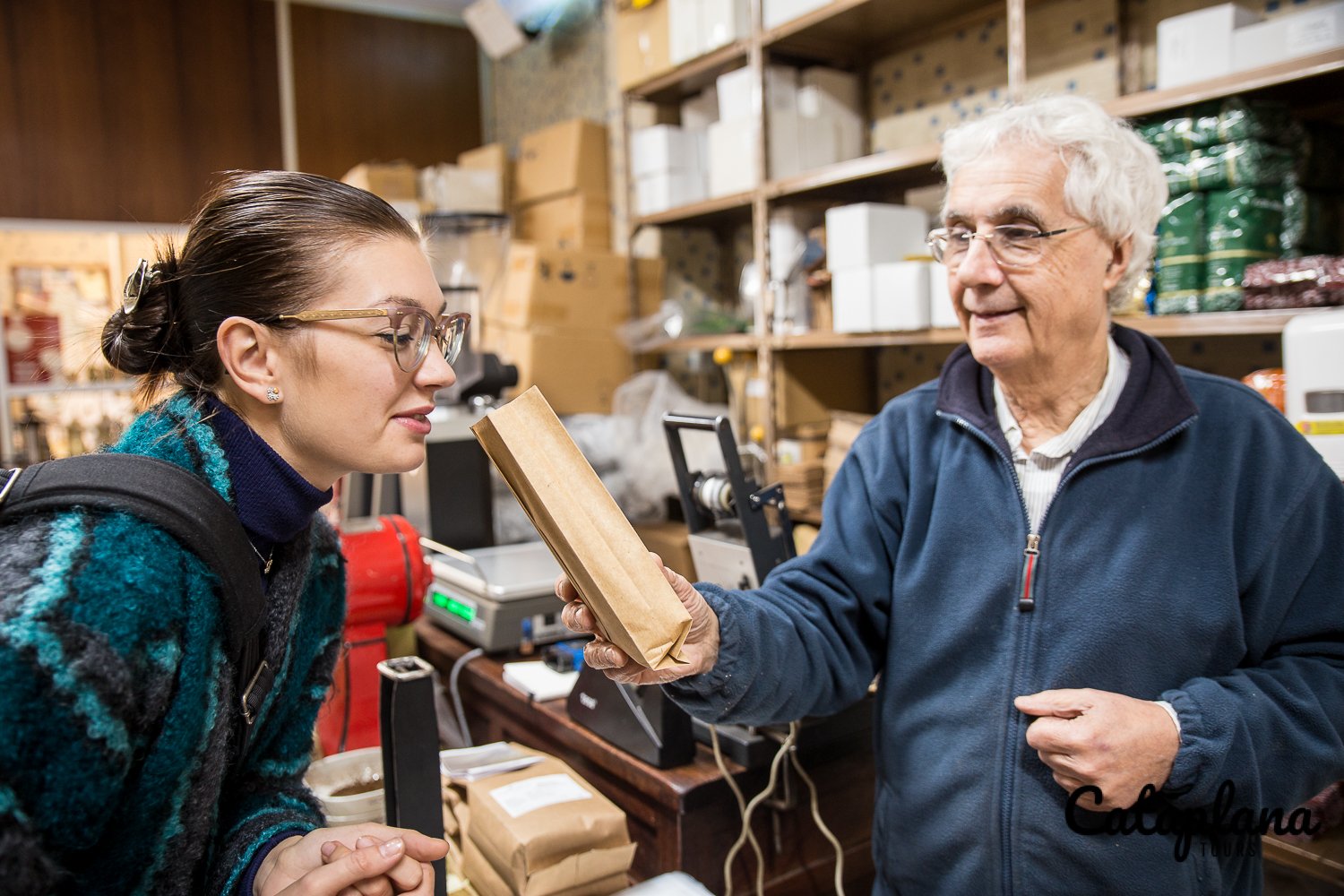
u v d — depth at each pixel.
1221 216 1.62
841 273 2.31
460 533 2.18
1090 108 1.07
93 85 3.41
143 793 0.66
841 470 1.27
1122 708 0.93
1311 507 1.02
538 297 2.95
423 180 3.58
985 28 2.44
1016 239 1.04
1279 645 1.05
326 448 0.74
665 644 0.77
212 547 0.67
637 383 2.87
